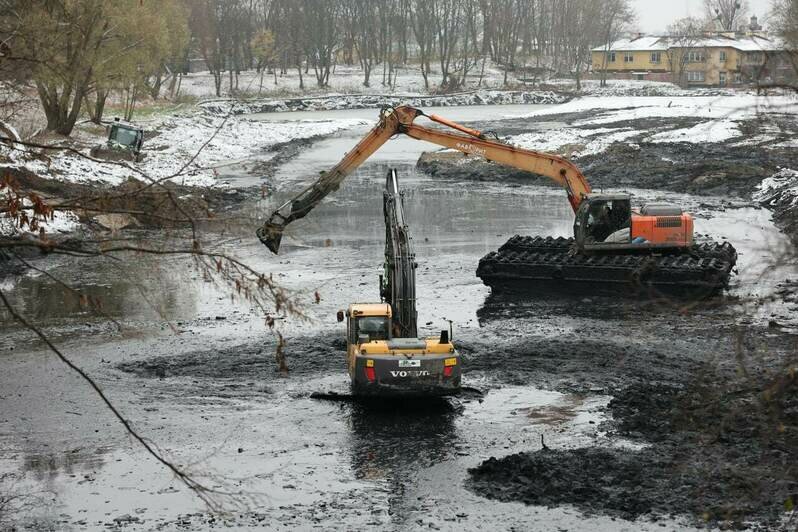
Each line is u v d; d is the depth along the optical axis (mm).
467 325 27344
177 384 22156
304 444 18125
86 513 15172
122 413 20078
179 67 129625
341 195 57594
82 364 23781
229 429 19031
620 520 14258
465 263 36656
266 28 143875
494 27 169625
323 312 28828
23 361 24078
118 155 57406
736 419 16625
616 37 172250
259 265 36156
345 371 23000
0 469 17031
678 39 134250
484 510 14938
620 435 18141
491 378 22188
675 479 15438
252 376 22781
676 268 28625
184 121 90188
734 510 12359
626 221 30484
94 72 46688
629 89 140875
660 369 22484
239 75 149250
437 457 17328
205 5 127625
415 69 167375
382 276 25250
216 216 9906
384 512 15008
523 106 134500
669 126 84188
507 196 56781
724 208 48656
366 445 18016
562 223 46250
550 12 175250
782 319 26547
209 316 28547
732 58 134000
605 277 29688
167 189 8672
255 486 16141
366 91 147500
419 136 29891
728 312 27531
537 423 19078
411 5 170500
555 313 28578
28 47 10336
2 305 29812
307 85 147625
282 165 70188
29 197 8125
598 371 22562
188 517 14992
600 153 68062
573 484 15562
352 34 157375
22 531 14469
